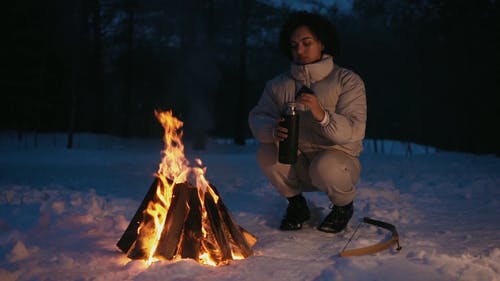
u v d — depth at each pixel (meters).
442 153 12.73
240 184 6.98
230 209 4.85
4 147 17.11
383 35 24.06
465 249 3.25
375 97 24.59
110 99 25.34
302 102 3.49
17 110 20.44
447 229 3.96
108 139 20.27
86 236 3.64
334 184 3.74
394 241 3.31
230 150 20.08
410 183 6.82
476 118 22.11
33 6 19.97
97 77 21.78
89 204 4.67
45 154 14.36
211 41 21.84
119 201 5.21
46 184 6.86
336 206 3.86
